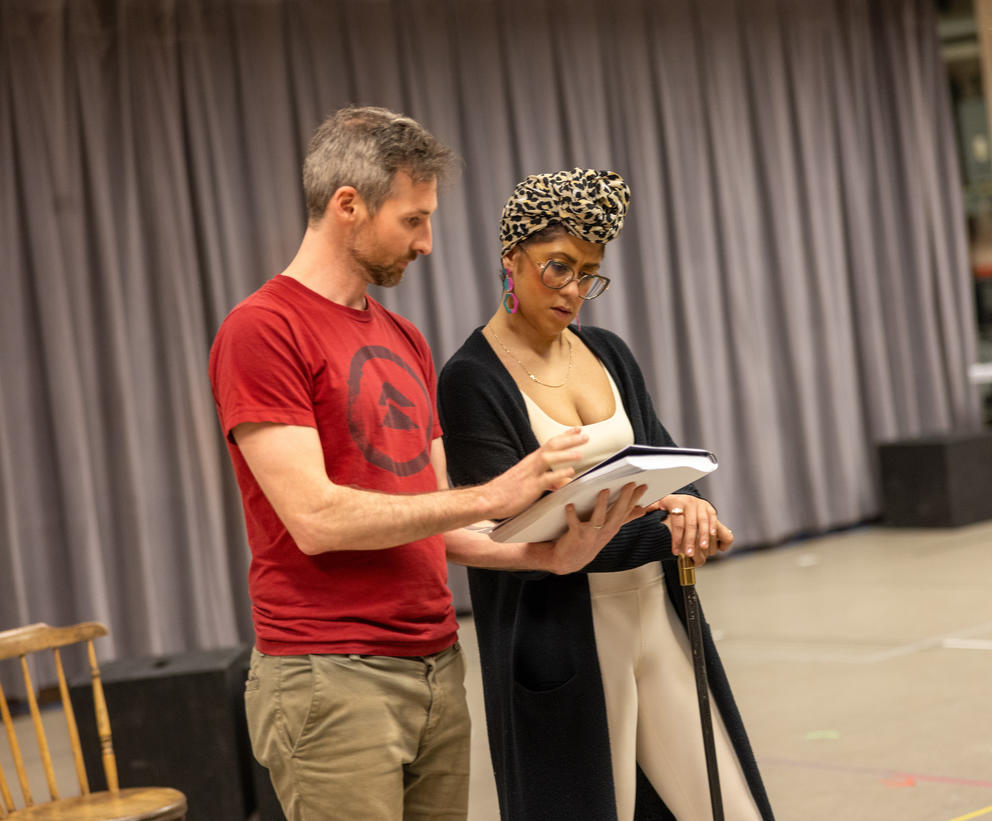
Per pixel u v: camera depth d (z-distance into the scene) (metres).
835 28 8.84
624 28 8.00
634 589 2.17
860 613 5.83
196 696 3.54
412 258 1.81
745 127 8.41
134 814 2.48
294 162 6.90
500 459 2.11
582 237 2.09
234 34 6.77
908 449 8.25
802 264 8.62
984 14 9.15
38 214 6.14
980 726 3.89
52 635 2.82
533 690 2.14
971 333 9.32
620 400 2.30
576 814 2.09
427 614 1.82
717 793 2.04
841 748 3.83
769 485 8.27
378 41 7.16
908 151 9.10
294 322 1.73
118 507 6.32
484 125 7.51
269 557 1.77
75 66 6.30
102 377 6.33
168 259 6.46
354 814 1.73
